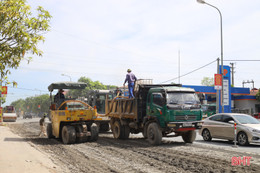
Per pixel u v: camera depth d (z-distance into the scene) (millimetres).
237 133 12234
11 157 8109
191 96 12297
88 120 14016
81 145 12320
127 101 14367
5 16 5152
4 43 5273
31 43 5344
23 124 31672
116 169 7125
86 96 21234
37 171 6422
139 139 14906
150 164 7746
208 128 13836
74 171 6855
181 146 11531
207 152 9781
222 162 7855
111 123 16109
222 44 23250
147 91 13641
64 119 13234
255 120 12867
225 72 32406
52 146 11938
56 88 14742
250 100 43781
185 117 11734
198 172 6695
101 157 9000
